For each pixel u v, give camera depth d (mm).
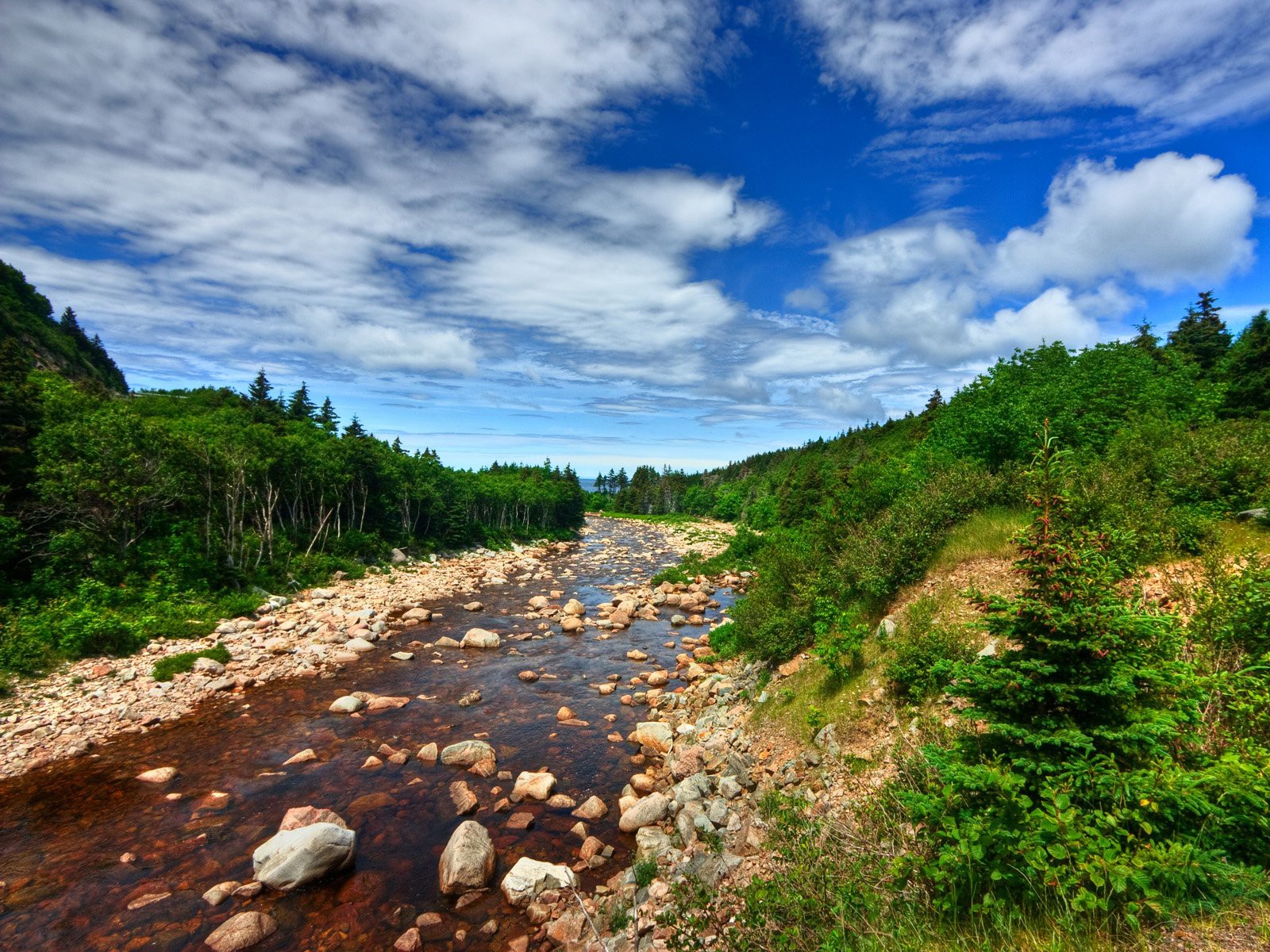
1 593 22531
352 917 9016
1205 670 5988
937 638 9953
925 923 4652
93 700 17219
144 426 30438
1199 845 4129
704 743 13461
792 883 5582
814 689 12391
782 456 165625
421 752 14508
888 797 6336
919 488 16484
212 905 9117
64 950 8250
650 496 156500
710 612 31844
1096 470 12688
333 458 46500
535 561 56000
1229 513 10711
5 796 12336
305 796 12555
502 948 8453
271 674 20297
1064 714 5016
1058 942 3811
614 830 11422
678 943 5754
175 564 28609
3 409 28141
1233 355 31688
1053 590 5215
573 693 19375
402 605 32312
